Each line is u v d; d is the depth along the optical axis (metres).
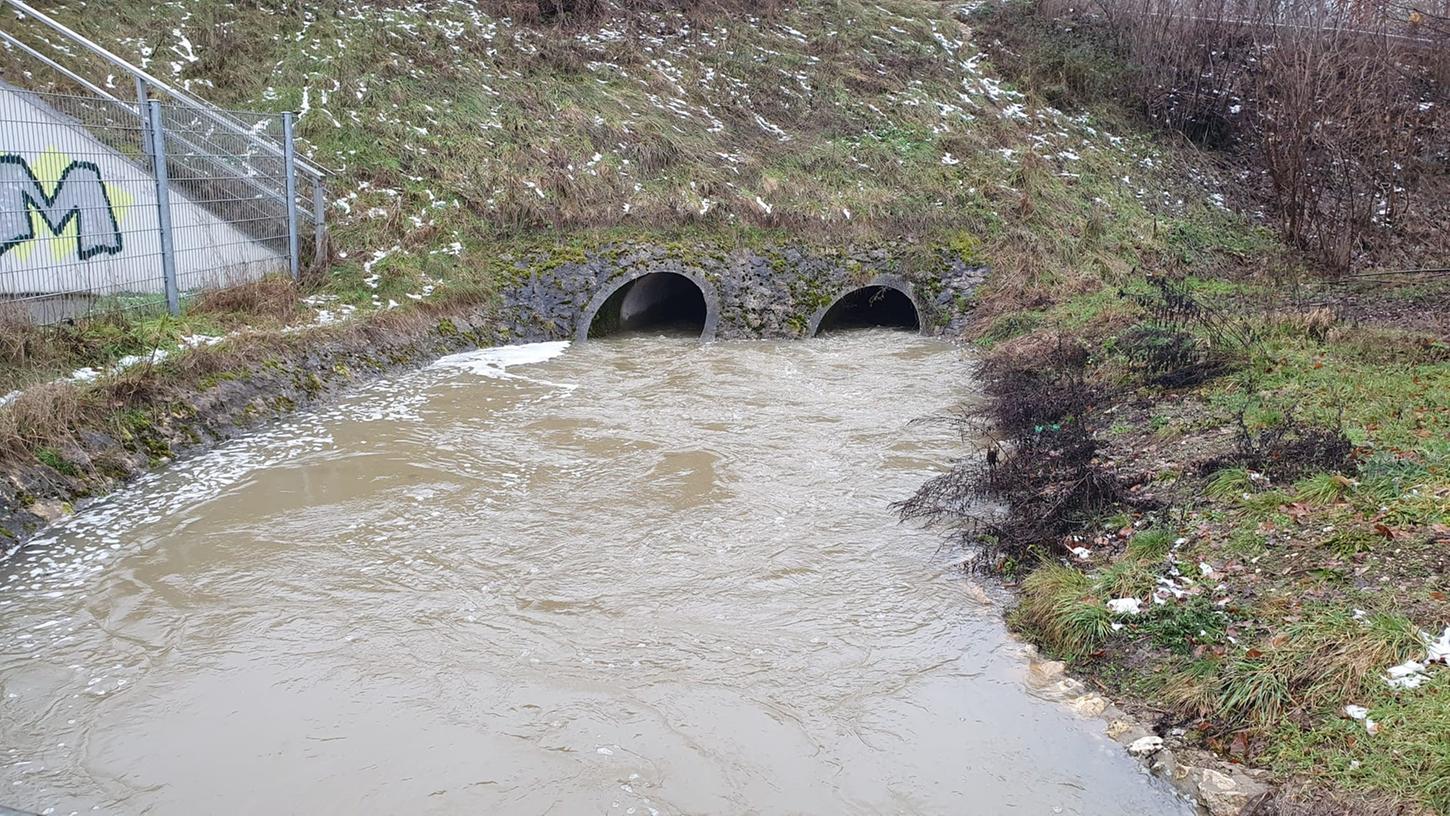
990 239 18.62
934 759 5.68
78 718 5.95
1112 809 5.26
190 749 5.69
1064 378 12.77
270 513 8.88
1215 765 5.44
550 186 17.88
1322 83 19.31
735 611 7.38
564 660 6.66
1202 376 11.19
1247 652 6.04
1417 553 6.44
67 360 10.09
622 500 9.45
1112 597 7.04
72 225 11.20
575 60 21.23
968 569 8.07
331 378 12.47
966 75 23.81
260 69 18.34
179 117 14.05
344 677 6.41
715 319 17.05
